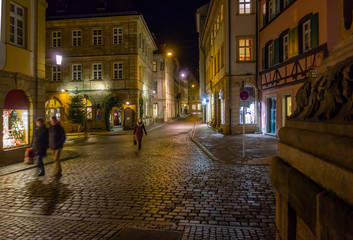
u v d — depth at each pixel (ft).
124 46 102.37
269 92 62.95
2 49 38.17
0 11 37.78
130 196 21.03
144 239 13.71
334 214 4.03
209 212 17.35
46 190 23.26
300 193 5.51
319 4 41.60
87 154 44.86
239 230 14.60
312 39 43.27
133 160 37.68
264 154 38.50
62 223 16.06
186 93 299.58
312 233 5.25
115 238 13.92
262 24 65.67
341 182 4.15
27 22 43.27
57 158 28.53
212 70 99.19
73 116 81.05
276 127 59.21
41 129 28.76
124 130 100.58
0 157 36.88
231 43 69.05
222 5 72.74
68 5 107.76
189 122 147.54
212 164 33.22
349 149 4.05
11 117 41.45
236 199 19.81
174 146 52.65
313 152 5.40
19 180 26.99
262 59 65.46
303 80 45.96
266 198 19.94
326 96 5.89
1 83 37.40
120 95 102.94
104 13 102.12
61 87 104.06
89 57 103.30
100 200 20.22
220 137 64.03
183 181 25.22
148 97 131.13
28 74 43.09
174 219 16.31
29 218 16.97
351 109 4.75
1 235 14.57
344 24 6.57
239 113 69.46
